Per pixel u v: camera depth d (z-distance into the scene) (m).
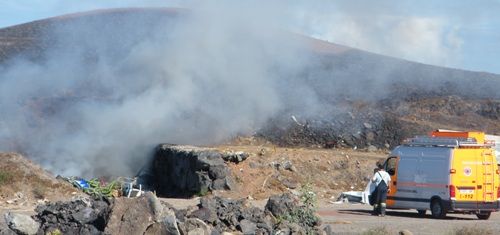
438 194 30.28
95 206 18.80
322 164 47.72
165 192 47.88
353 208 33.62
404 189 31.48
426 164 30.89
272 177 43.12
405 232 22.77
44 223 18.36
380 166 32.44
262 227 20.19
